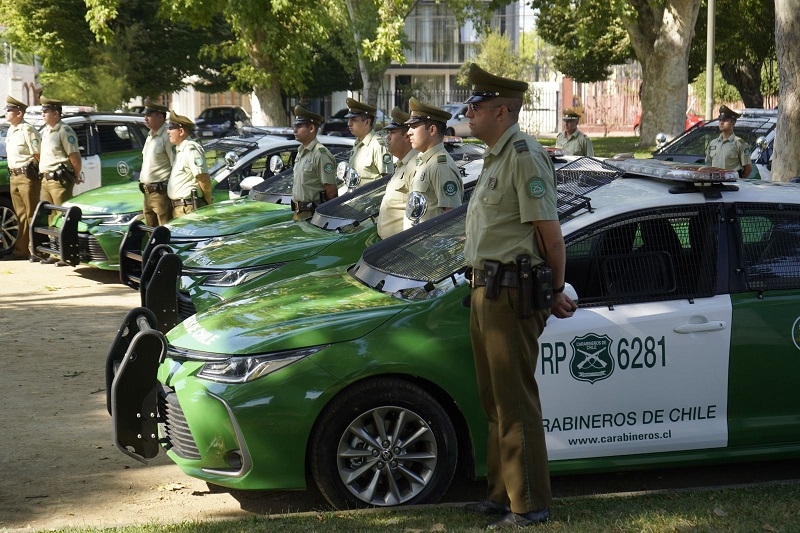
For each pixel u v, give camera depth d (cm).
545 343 481
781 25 1091
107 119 1463
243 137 1264
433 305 481
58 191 1251
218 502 503
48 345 841
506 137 422
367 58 2888
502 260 419
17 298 1052
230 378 464
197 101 5528
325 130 4016
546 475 436
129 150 1475
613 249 499
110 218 1123
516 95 421
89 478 536
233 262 750
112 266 1120
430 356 471
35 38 3086
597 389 487
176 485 527
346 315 482
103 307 1007
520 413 430
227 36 3566
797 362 504
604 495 481
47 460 564
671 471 550
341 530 436
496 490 456
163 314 712
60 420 638
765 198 518
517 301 419
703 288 502
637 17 2631
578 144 1459
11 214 1320
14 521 475
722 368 497
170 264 709
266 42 2281
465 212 571
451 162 647
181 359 489
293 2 2227
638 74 5338
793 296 505
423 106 641
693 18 2642
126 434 473
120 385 468
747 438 504
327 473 466
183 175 1093
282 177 1095
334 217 815
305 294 531
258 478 459
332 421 464
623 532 423
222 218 960
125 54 3145
